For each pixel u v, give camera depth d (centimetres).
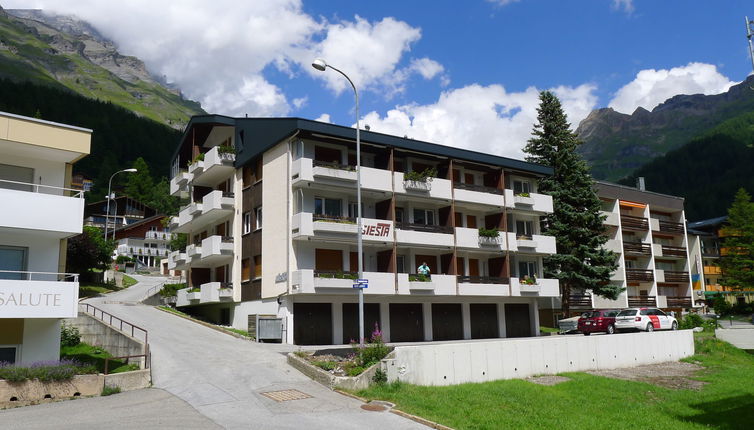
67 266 4788
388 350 1870
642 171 16800
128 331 2769
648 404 1919
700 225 8075
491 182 4019
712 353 3300
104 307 3762
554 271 4238
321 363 1867
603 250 4297
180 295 4056
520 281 3844
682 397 2059
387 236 3247
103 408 1457
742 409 1838
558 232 4247
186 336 2775
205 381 1784
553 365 2367
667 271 6088
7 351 1902
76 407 1468
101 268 5628
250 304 3356
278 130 3212
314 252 3136
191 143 4166
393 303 3372
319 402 1541
